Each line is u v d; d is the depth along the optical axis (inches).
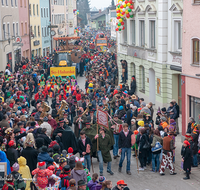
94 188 346.9
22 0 1920.5
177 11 812.6
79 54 1614.2
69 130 497.7
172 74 868.0
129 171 494.0
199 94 625.9
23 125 494.9
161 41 886.4
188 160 471.2
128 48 1167.6
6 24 1588.3
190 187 445.4
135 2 1069.8
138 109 642.8
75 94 849.5
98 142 479.5
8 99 776.9
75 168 366.9
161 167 489.4
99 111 476.1
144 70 1049.5
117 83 1322.6
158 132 493.4
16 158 405.7
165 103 909.2
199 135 534.3
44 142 466.6
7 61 1590.8
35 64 1457.9
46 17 2586.1
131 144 490.9
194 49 641.6
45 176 342.6
